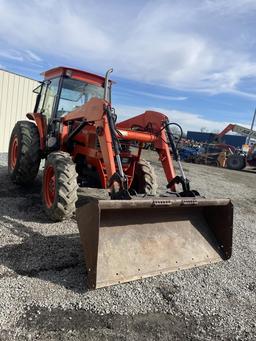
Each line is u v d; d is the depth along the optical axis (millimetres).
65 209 4562
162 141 4910
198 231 4188
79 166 5637
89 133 5309
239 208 8031
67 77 5875
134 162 5621
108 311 2926
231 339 2795
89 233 3215
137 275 3426
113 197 3646
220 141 24797
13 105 12609
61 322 2703
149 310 3027
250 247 5004
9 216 4906
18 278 3234
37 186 6883
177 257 3818
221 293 3492
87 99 6109
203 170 17234
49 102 6223
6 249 3803
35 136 6273
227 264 4164
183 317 3006
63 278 3334
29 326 2605
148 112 5188
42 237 4242
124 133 4586
